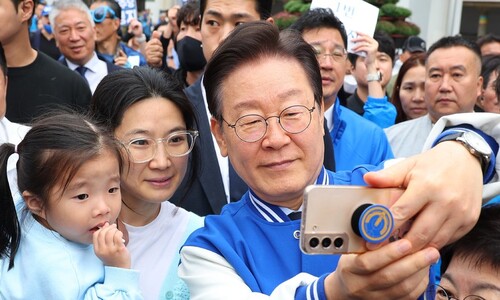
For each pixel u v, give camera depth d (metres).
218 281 1.35
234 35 1.41
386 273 0.93
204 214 2.57
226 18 2.74
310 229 0.92
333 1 3.89
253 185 1.41
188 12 3.88
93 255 1.82
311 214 0.92
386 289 0.96
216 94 1.43
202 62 3.80
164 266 2.02
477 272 1.23
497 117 1.21
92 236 1.79
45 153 1.74
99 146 1.77
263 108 1.35
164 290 1.97
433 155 1.05
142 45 6.86
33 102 3.45
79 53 4.66
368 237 0.90
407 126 3.67
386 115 4.03
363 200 0.95
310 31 3.06
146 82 2.01
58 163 1.72
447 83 3.44
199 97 2.68
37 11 8.00
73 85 3.62
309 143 1.37
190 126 2.12
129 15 6.82
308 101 1.39
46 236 1.80
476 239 1.24
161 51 5.61
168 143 2.00
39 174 1.74
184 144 2.06
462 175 1.00
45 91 3.50
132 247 2.02
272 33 1.40
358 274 0.97
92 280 1.73
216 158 2.59
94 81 4.75
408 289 0.97
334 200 0.93
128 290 1.70
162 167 1.98
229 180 2.58
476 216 0.99
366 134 3.05
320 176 1.53
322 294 1.07
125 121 1.98
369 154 2.99
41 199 1.77
